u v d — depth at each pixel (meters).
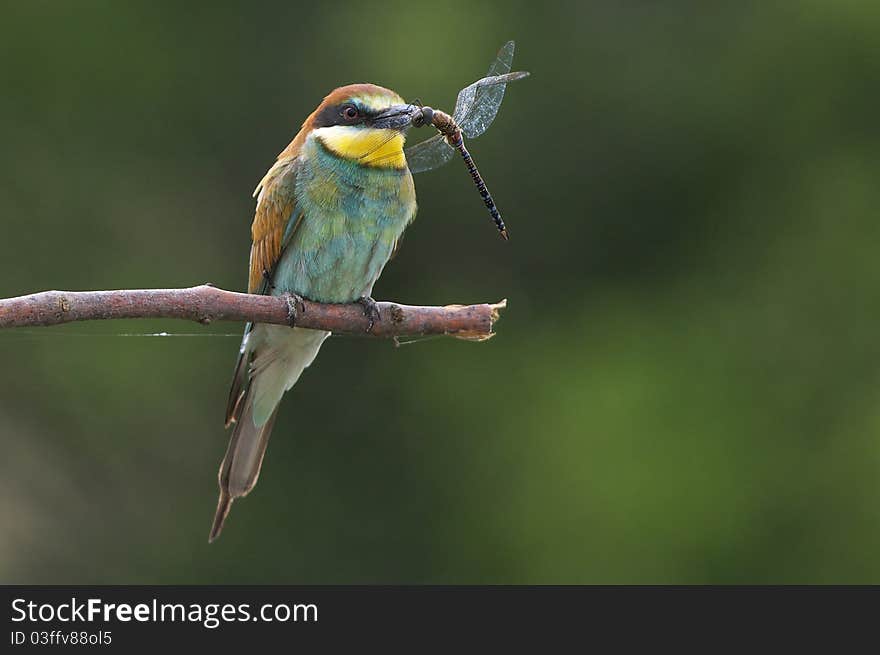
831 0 13.25
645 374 13.04
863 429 12.68
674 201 13.43
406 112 8.16
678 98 13.35
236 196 13.36
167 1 13.56
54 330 12.43
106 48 13.43
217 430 12.52
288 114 13.34
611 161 13.32
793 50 13.35
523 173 13.20
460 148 8.34
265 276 8.33
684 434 12.80
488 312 7.38
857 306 13.15
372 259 8.17
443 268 13.17
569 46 13.30
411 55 12.95
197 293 6.56
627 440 12.73
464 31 13.07
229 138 13.43
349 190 8.06
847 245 13.24
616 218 13.40
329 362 12.84
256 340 8.29
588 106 13.27
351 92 8.23
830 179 13.34
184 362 12.56
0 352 12.38
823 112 13.36
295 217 8.10
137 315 6.39
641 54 13.38
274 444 12.68
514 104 13.15
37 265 13.07
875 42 13.24
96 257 13.16
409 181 8.23
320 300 8.15
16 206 13.11
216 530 8.35
